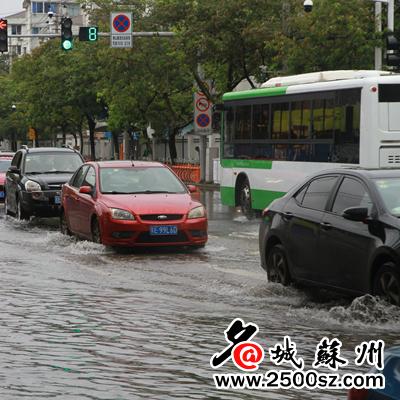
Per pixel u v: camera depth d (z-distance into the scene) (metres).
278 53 50.81
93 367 10.81
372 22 46.81
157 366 10.89
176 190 24.38
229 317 14.18
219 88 63.16
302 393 9.74
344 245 14.59
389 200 14.29
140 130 84.06
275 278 16.83
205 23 54.72
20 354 11.52
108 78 70.38
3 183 42.94
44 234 28.42
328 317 14.17
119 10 70.38
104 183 24.38
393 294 13.55
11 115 140.62
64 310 14.79
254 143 34.44
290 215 16.25
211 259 21.66
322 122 30.09
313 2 49.12
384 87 28.08
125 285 17.61
